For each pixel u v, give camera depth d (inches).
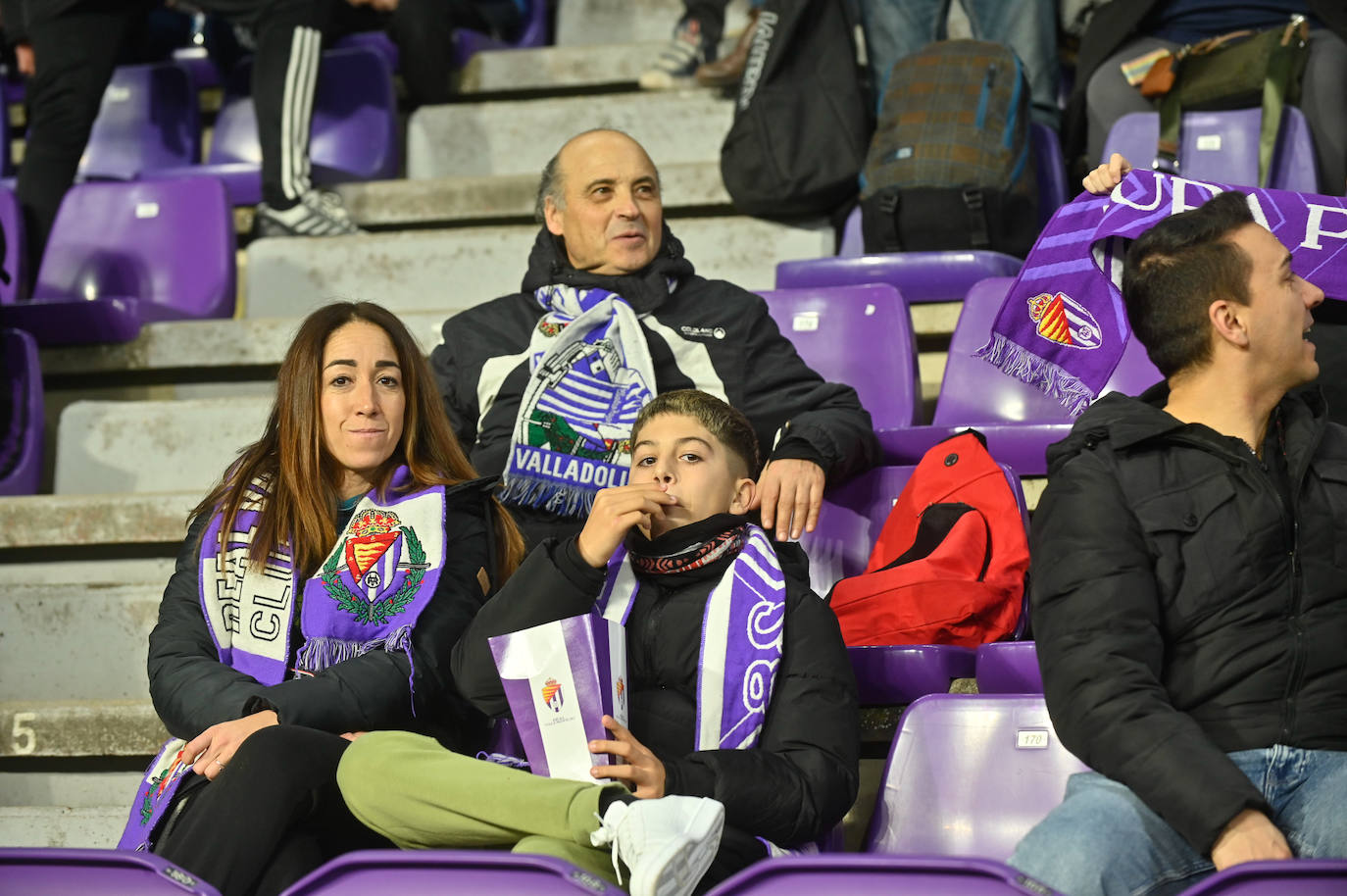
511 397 325.4
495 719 263.3
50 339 451.8
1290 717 202.5
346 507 270.1
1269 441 217.2
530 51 568.1
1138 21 463.2
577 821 193.2
